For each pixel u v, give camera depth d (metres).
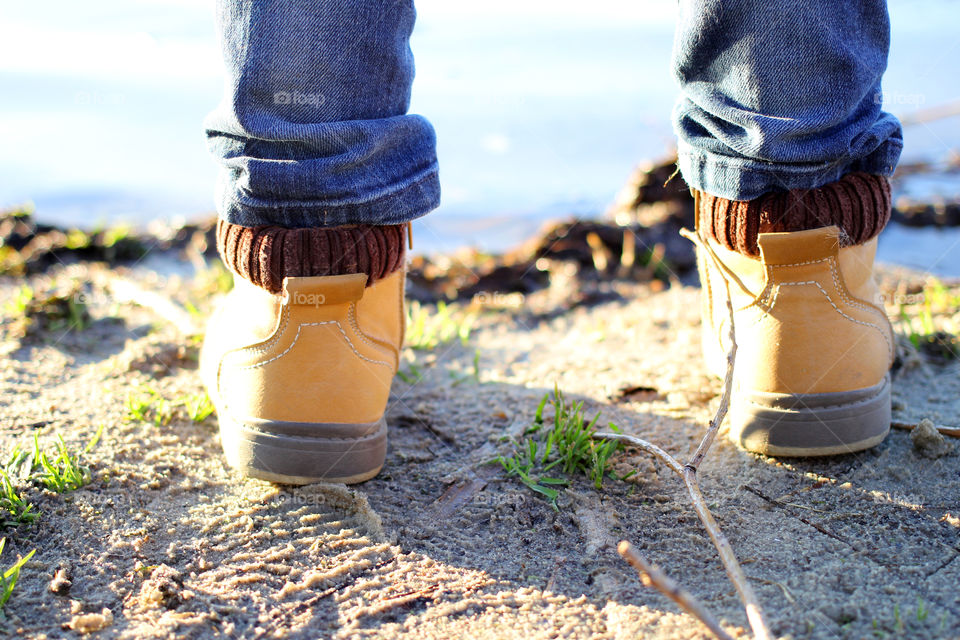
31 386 2.00
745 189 1.48
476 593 1.28
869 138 1.46
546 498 1.54
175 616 1.21
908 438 1.66
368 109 1.44
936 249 3.24
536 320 2.69
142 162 3.88
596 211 3.49
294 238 1.41
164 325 2.49
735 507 1.48
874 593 1.23
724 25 1.41
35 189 3.76
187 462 1.64
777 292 1.51
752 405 1.58
